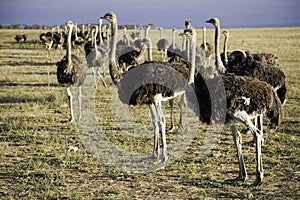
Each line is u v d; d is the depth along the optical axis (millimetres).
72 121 12438
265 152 9570
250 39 52000
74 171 8469
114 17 10117
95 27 21047
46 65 26031
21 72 22781
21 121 12438
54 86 18469
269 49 36562
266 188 7504
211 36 54812
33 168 8586
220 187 7562
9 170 8484
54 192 7363
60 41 34219
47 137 10859
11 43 44594
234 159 9148
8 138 10719
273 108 7551
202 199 7059
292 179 7934
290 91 16844
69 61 11977
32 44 43219
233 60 13109
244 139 10664
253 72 9766
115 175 8219
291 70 23094
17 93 16812
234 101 7176
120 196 7219
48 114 13383
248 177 8031
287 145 10070
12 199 7008
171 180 7973
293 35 62094
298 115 12961
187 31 8039
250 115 7316
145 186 7680
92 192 7379
